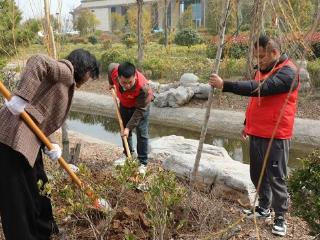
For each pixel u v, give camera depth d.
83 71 3.12
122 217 3.64
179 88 11.90
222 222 3.76
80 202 3.10
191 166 4.84
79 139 7.52
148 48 22.80
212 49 16.61
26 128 2.92
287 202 3.89
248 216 4.11
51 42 4.60
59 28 5.39
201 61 15.95
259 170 3.95
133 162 3.20
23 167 2.99
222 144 9.35
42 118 2.98
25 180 3.01
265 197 4.07
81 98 13.93
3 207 2.99
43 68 2.81
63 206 3.71
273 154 3.78
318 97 10.81
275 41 3.46
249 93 3.47
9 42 7.87
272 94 3.56
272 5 2.33
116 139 9.67
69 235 3.47
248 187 4.34
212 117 10.59
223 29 3.36
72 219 3.68
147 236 3.43
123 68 4.59
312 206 3.13
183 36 24.09
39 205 3.28
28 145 2.90
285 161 3.84
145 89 4.85
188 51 20.39
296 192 3.25
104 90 14.77
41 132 2.99
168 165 5.11
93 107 13.17
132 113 5.30
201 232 3.47
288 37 2.33
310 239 3.78
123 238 3.33
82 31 38.62
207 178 4.64
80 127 11.09
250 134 3.92
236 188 4.41
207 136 10.06
